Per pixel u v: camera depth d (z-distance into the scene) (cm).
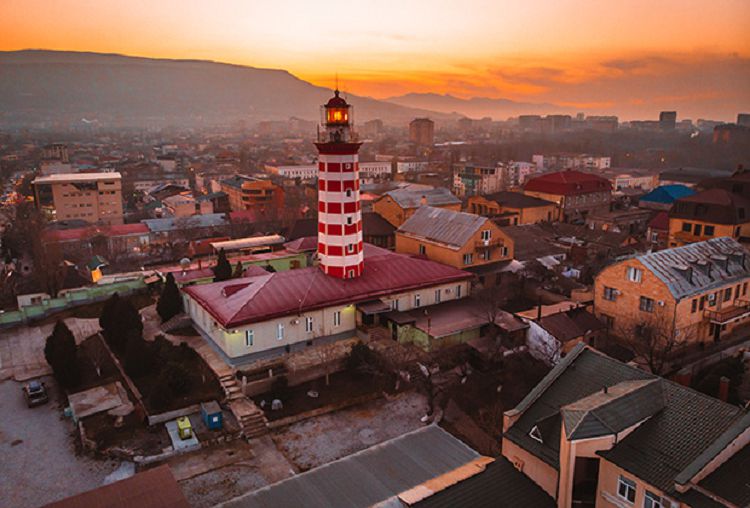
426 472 2878
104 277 7188
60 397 4441
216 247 8119
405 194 9775
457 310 5759
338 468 2938
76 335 5491
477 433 3997
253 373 4619
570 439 2373
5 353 5194
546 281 7019
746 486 2147
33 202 15725
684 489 2130
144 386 4469
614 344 5322
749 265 5809
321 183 5509
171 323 5594
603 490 2438
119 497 2606
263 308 4912
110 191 14850
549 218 11962
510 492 2625
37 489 3384
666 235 9431
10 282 8519
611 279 5484
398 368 4703
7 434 3944
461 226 6925
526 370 4834
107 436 3856
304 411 4262
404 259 6231
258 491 2775
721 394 4131
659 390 2669
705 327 5331
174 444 3775
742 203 8094
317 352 5062
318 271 5678
